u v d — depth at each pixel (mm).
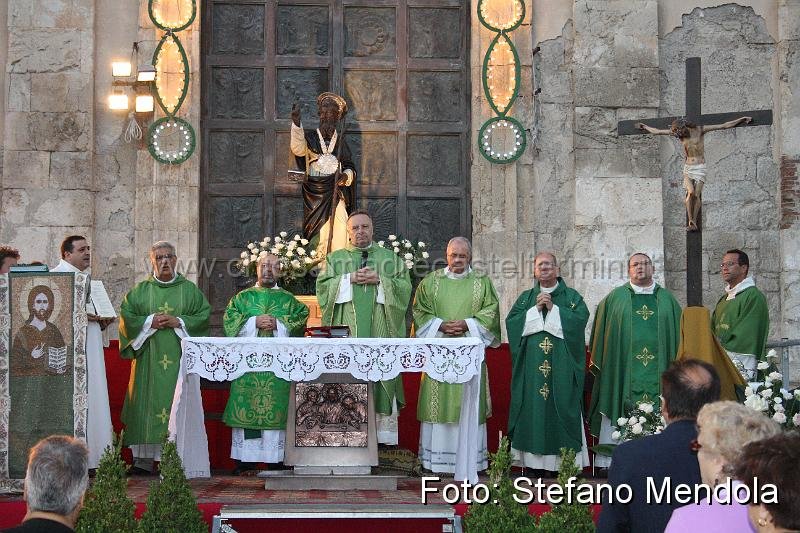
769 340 10727
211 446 8875
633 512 4438
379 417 8336
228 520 6496
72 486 4164
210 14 11242
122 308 8562
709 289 10945
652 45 11047
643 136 10961
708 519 3750
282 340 7312
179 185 10711
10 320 7332
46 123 10609
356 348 7316
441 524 6598
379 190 11195
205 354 7277
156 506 6086
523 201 10922
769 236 11000
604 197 10891
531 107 10984
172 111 10633
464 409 7691
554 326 8312
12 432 7254
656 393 8516
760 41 11188
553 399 8281
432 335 8305
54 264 10492
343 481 7434
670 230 11039
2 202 10531
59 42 10711
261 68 11242
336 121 10516
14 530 4008
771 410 7535
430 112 11305
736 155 11070
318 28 11336
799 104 11039
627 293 8734
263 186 11102
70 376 7344
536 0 11172
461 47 11383
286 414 8102
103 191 10719
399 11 11344
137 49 10750
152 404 8398
